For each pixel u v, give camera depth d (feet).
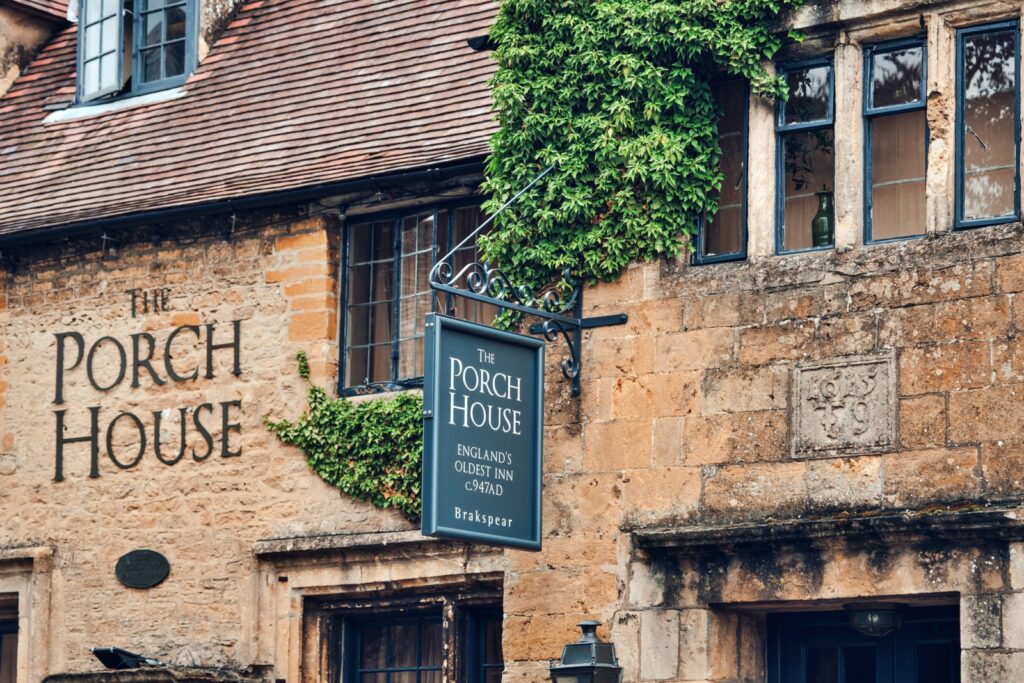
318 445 70.95
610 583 62.03
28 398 77.15
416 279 71.36
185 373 74.13
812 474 59.21
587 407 63.26
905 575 57.21
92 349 76.18
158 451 74.08
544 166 64.23
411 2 77.15
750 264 61.36
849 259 59.77
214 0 81.61
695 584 60.64
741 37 61.77
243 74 79.30
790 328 60.34
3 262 78.43
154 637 72.90
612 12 63.36
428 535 58.03
